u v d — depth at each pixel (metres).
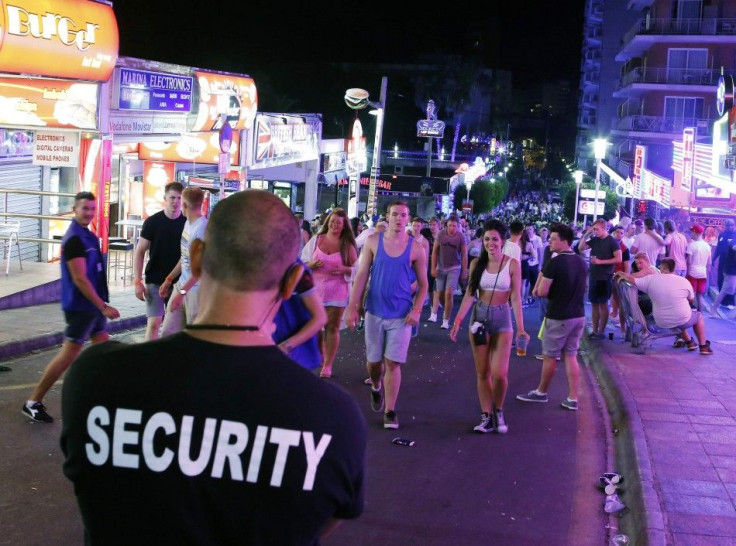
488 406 8.32
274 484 1.85
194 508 1.84
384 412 8.78
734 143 18.25
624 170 53.03
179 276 8.29
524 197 114.75
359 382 10.21
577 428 8.66
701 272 17.41
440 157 80.88
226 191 20.91
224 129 16.52
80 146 14.52
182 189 8.66
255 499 1.85
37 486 6.05
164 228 8.63
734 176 18.59
